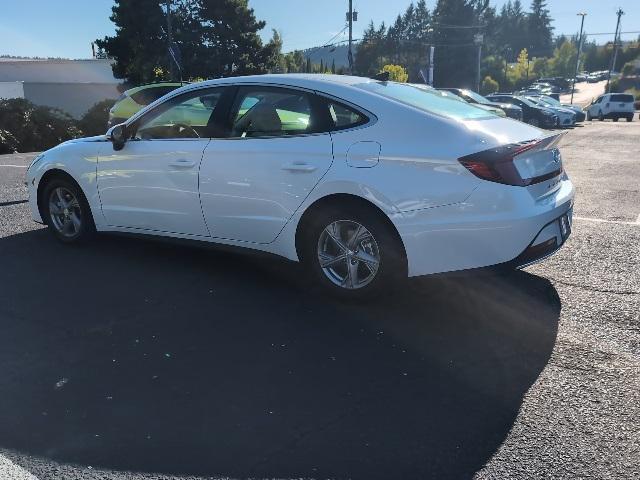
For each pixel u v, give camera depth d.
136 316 4.06
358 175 3.92
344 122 4.12
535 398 3.03
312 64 78.38
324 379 3.23
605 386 3.14
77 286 4.63
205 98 4.73
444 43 80.50
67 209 5.69
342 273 4.29
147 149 4.93
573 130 23.95
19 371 3.32
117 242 5.86
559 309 4.15
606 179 10.01
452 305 4.23
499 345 3.62
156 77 38.81
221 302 4.31
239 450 2.63
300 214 4.20
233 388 3.14
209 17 43.56
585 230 6.30
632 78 74.00
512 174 3.69
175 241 5.00
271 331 3.83
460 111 4.23
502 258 3.71
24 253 5.50
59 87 34.22
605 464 2.53
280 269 5.02
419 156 3.77
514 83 87.50
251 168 4.35
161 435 2.74
